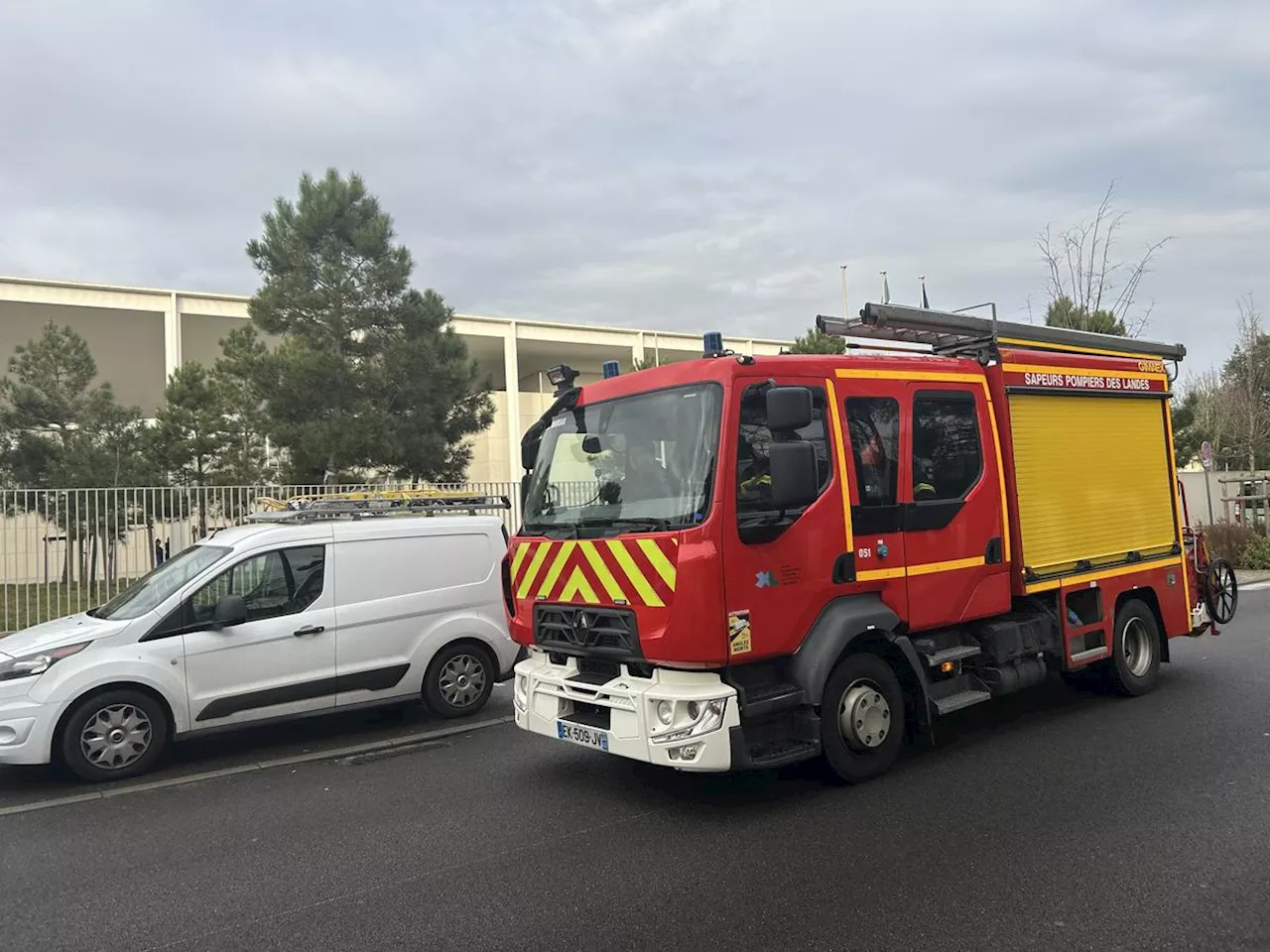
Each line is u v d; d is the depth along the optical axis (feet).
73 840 16.80
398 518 25.85
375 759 21.93
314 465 53.26
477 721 25.35
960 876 13.58
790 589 16.63
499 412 109.50
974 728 22.17
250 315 56.34
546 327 113.50
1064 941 11.49
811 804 17.08
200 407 61.52
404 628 24.82
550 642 18.22
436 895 13.60
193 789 19.92
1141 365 25.18
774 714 16.78
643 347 119.75
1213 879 13.19
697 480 16.11
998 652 20.34
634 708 16.03
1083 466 23.04
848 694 17.92
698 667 15.69
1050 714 23.22
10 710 19.72
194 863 15.40
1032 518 21.38
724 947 11.65
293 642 23.11
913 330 20.95
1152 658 25.00
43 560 42.11
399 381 56.24
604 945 11.82
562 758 21.22
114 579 43.65
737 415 16.26
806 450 15.55
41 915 13.43
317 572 23.84
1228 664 28.60
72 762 20.18
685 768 15.47
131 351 100.48
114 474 56.39
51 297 84.17
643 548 16.12
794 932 11.99
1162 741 20.42
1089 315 56.08
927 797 17.22
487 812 17.44
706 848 15.11
